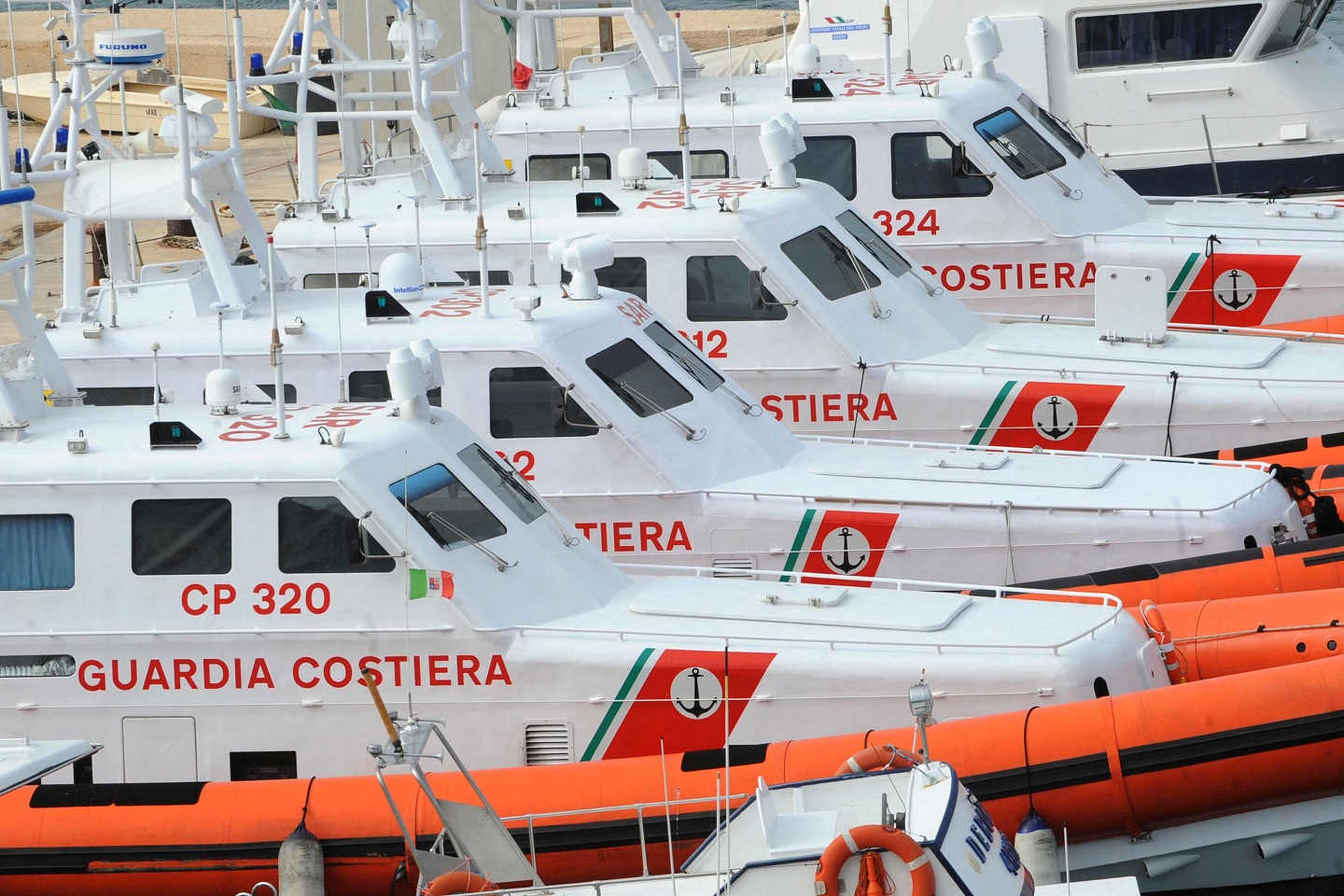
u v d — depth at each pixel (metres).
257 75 50.53
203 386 39.56
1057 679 30.27
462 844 26.12
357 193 49.56
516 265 47.03
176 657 30.72
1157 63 68.75
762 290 44.44
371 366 38.94
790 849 23.45
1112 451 44.34
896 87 55.34
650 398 38.75
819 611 32.19
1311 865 29.64
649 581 34.16
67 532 30.80
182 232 86.44
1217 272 52.81
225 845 29.19
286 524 30.62
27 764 26.11
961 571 38.00
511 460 38.25
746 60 96.38
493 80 80.00
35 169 41.44
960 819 23.27
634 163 48.34
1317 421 43.69
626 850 28.91
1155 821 29.22
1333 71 68.69
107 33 41.03
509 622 30.91
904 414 44.56
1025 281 53.09
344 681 30.66
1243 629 33.53
